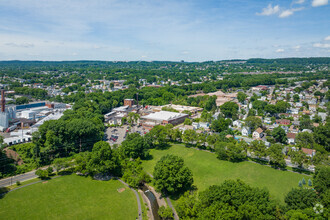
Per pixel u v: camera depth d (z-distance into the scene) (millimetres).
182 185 119812
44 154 155875
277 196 115062
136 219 101562
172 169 118812
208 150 180125
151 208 110062
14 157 149500
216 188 98812
